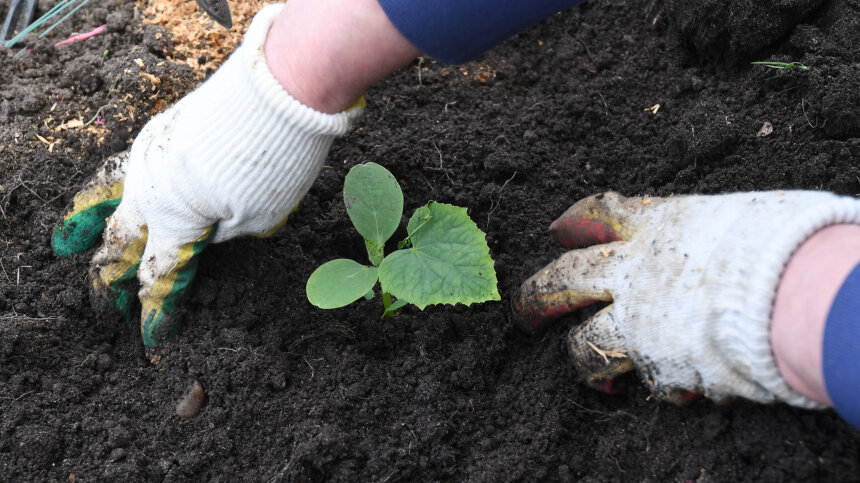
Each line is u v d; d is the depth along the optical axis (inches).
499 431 38.6
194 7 46.4
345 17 33.6
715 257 33.6
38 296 40.9
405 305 41.1
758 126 41.4
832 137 40.2
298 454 37.3
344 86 34.8
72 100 44.8
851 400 31.3
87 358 39.6
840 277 31.7
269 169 36.0
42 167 43.4
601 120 44.1
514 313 39.7
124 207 38.4
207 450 37.9
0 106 44.5
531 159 43.4
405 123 44.6
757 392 33.7
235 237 39.7
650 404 37.1
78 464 37.7
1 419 38.0
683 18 43.6
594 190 43.1
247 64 34.7
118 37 46.1
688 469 35.8
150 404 38.9
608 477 37.1
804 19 42.0
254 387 38.8
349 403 38.5
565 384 38.8
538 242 42.1
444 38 33.6
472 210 42.8
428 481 37.8
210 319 40.0
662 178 42.3
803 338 31.9
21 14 47.3
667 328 34.1
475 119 44.7
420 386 39.0
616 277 35.8
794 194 33.8
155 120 38.1
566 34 46.4
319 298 37.4
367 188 38.9
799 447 34.6
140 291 39.1
